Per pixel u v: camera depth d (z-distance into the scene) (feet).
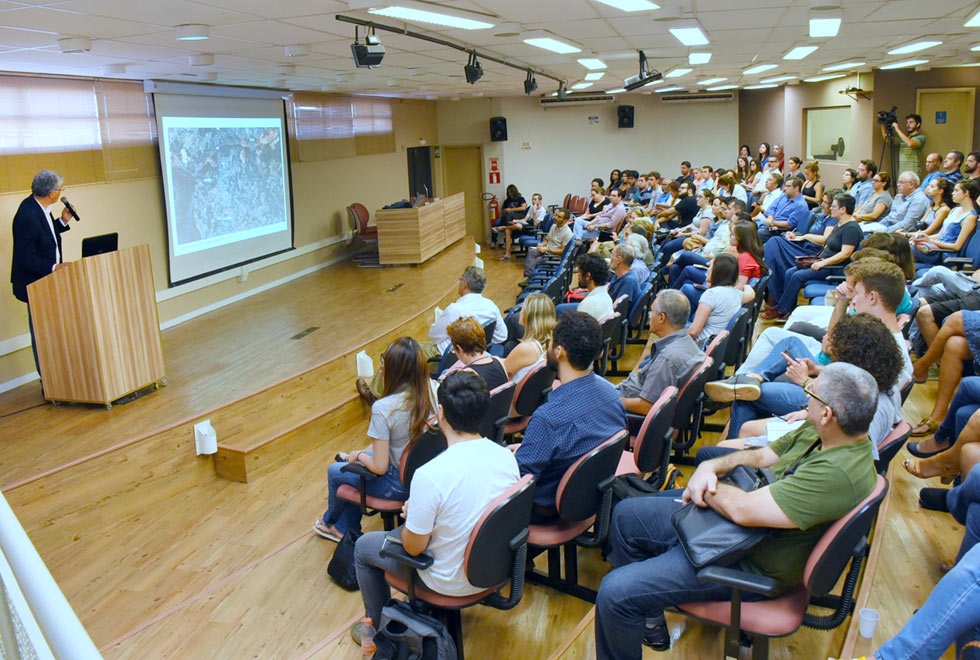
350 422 18.78
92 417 16.15
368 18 15.34
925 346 15.35
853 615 7.94
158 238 24.02
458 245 39.99
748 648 7.99
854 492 6.34
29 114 19.19
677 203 31.71
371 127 39.68
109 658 10.30
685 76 35.37
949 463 9.75
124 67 19.60
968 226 18.11
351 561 11.57
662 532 7.92
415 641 7.61
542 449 8.93
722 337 13.16
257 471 16.08
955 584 5.74
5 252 18.45
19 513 13.30
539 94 48.32
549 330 13.58
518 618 9.66
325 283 30.96
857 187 27.30
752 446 9.61
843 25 19.11
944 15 18.01
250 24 14.78
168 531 14.11
